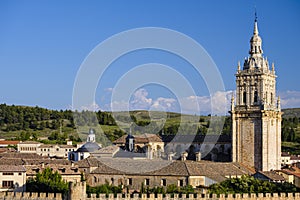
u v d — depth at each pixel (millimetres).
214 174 184000
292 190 163625
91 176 186250
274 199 154750
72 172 186875
